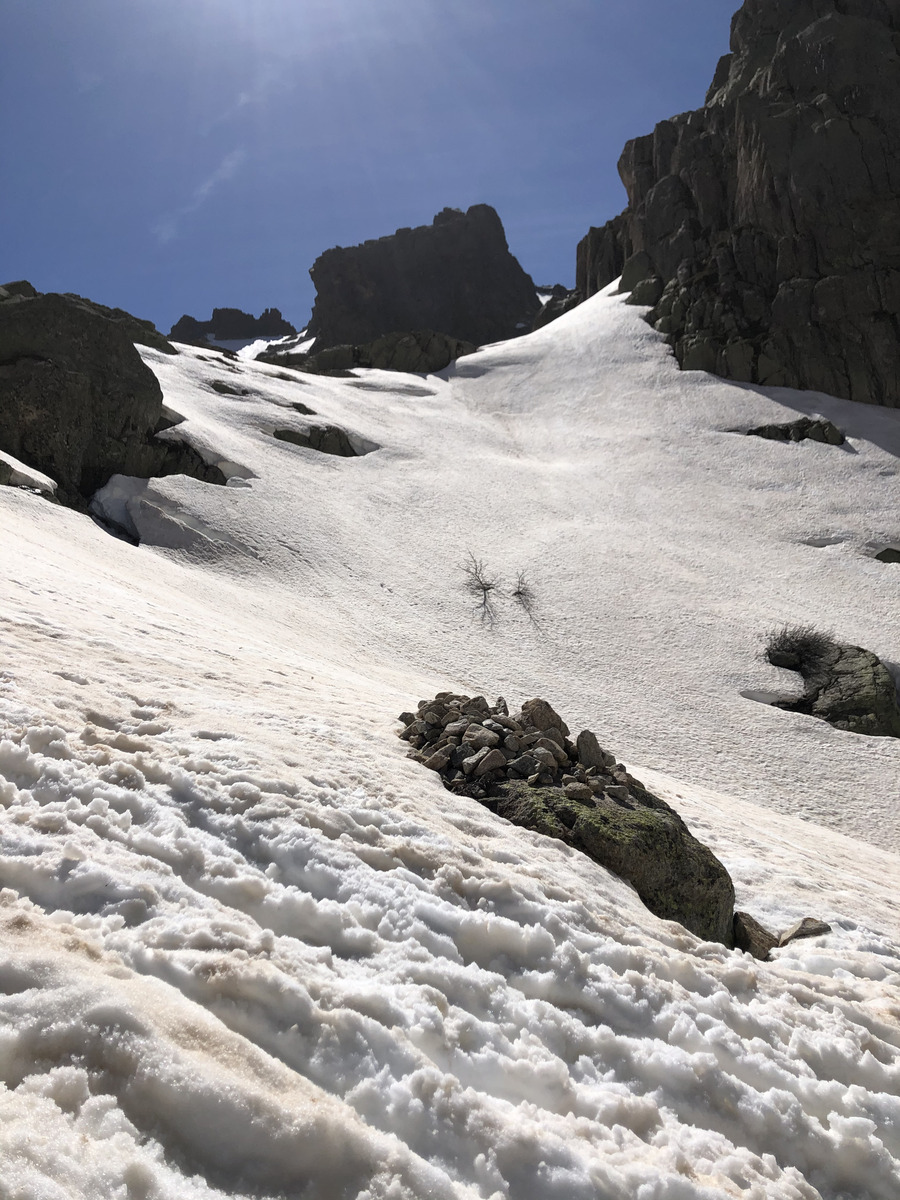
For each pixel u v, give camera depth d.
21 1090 2.20
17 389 34.12
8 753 4.47
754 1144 3.27
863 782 25.92
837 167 61.16
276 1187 2.23
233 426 47.84
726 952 5.18
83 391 35.69
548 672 30.64
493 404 67.50
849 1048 4.04
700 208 73.25
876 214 60.19
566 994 3.88
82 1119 2.18
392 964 3.66
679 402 61.38
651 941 4.86
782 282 63.47
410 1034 3.13
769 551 43.34
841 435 54.62
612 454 55.69
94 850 3.74
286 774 5.49
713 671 32.03
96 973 2.72
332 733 7.42
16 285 40.66
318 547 37.50
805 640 34.19
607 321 75.44
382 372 75.44
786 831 15.58
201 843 4.16
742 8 77.25
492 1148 2.64
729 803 17.48
